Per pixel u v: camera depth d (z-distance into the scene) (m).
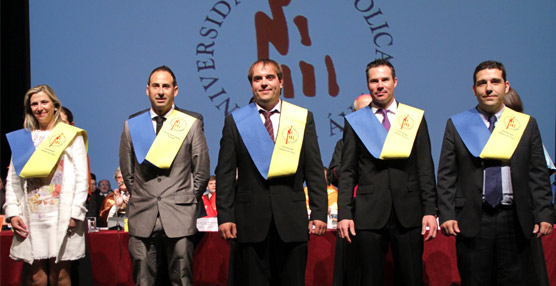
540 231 2.44
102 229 3.44
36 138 2.87
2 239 2.99
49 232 2.74
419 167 2.49
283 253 2.37
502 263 2.47
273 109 2.51
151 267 2.66
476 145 2.51
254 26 5.29
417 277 2.39
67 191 2.77
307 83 5.26
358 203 2.47
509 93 2.92
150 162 2.65
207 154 2.79
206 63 5.25
